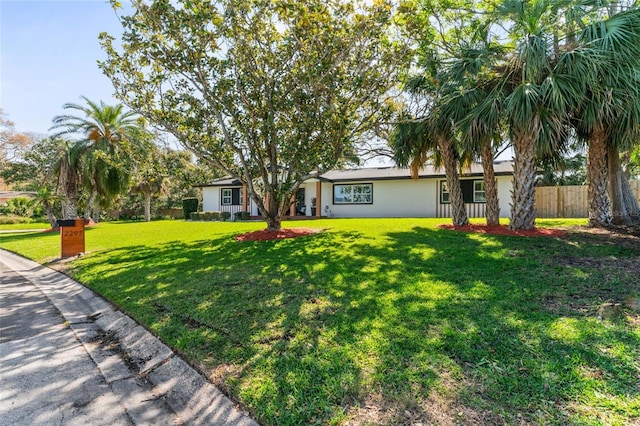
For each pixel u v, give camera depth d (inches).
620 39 249.8
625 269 187.3
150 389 105.3
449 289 162.6
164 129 370.3
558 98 263.4
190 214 1006.4
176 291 188.2
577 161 689.6
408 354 105.0
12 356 128.3
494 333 115.4
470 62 310.2
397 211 772.0
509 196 661.3
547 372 91.9
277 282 191.6
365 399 86.0
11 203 1171.9
